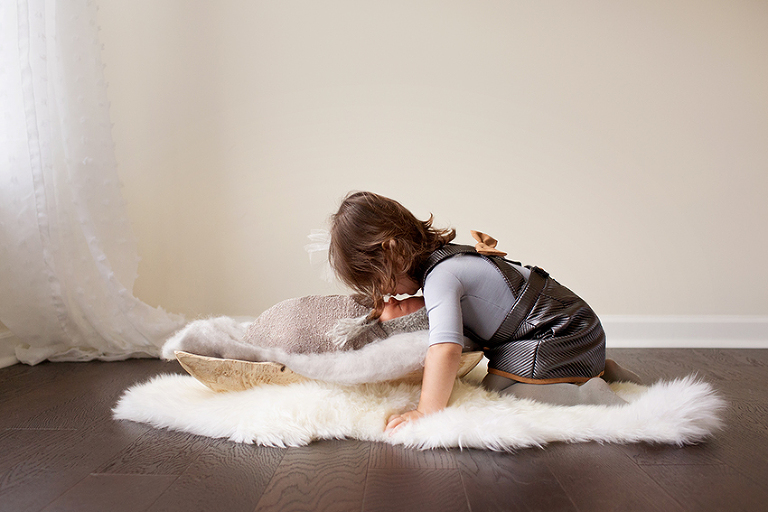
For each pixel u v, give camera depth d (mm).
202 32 2338
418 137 2354
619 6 2324
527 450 977
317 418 1059
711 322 2287
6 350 1809
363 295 1275
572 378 1174
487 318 1184
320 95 2354
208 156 2338
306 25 2348
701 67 2316
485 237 1372
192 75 2334
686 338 2289
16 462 936
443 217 2352
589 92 2336
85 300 1821
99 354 1878
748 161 2322
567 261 2346
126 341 1896
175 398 1200
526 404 1104
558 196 2344
